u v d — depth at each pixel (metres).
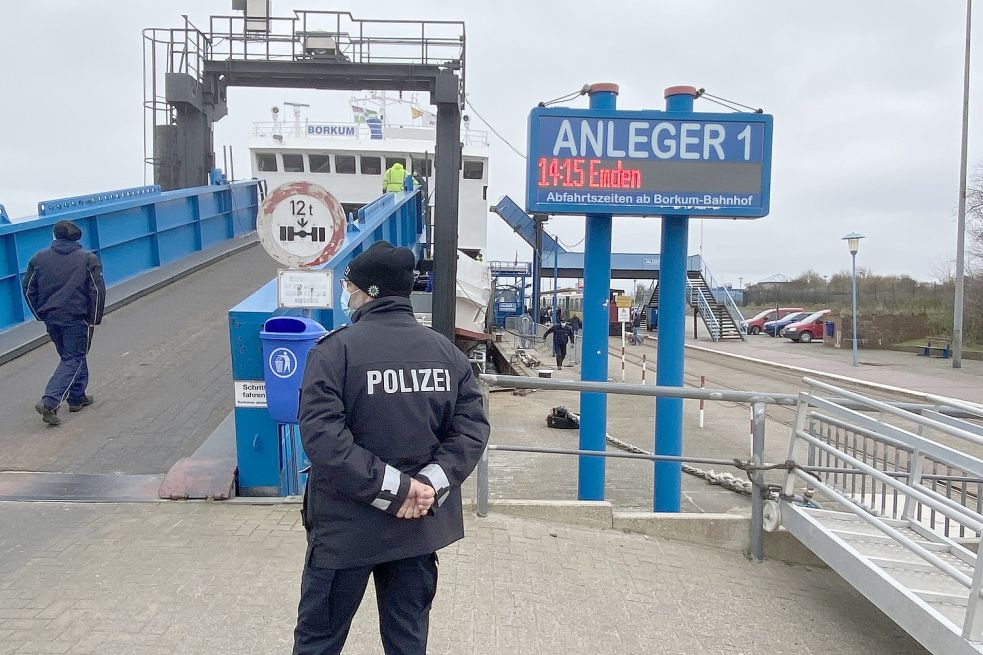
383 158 24.20
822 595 4.18
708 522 4.88
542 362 22.92
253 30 14.27
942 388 17.33
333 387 2.17
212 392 6.79
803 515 4.30
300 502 4.70
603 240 6.00
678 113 5.64
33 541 4.00
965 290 28.22
